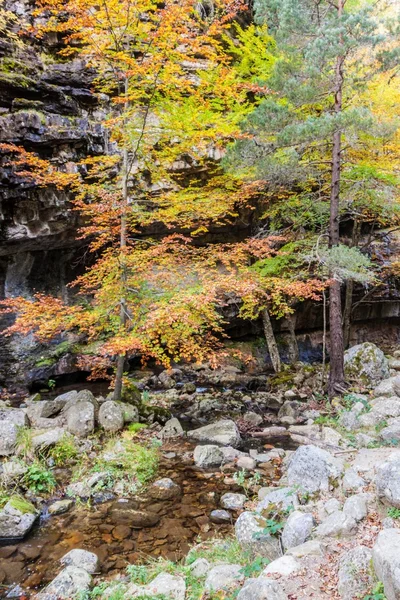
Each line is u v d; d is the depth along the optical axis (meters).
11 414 8.21
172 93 9.08
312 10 11.13
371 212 14.88
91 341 13.84
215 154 12.84
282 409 11.12
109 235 10.18
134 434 8.84
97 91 12.45
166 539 5.62
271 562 4.33
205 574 4.58
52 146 11.21
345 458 7.11
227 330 16.94
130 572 4.78
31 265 12.94
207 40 8.32
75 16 8.92
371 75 10.45
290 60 10.48
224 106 12.62
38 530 5.84
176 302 8.07
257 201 15.27
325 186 13.02
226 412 11.35
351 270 10.23
